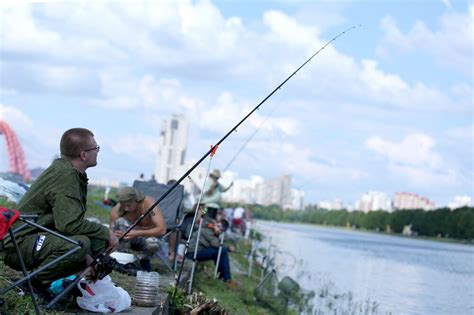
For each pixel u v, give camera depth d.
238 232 26.02
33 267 6.59
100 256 6.64
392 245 63.91
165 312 7.89
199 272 12.67
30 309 6.17
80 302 6.70
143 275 7.55
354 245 53.34
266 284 12.69
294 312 12.57
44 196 6.52
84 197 6.75
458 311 15.93
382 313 14.28
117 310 6.92
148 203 10.12
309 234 71.62
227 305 10.77
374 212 153.00
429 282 23.34
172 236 12.80
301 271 21.30
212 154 7.50
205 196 16.91
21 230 6.46
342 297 16.03
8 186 12.20
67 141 6.65
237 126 7.59
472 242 118.25
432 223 128.88
